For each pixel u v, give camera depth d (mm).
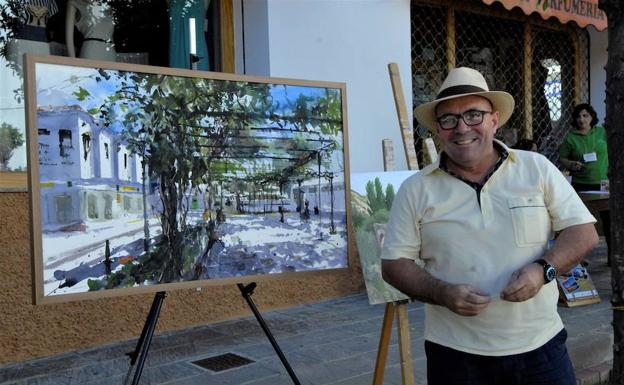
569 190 2098
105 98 2537
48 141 2406
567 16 7145
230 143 2855
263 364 3963
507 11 7684
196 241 2768
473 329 2080
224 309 5070
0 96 4367
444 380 2141
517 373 2049
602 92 8797
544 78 8461
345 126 3164
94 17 5031
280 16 5320
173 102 2699
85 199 2492
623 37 2812
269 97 2953
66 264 2453
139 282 2619
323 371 3820
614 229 2932
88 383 3695
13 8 4535
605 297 5703
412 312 5254
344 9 5707
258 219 2932
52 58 2402
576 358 4027
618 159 2875
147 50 5289
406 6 6152
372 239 3205
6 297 4070
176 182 2717
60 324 4285
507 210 2035
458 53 7480
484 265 2043
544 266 1950
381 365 2979
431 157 4797
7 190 4062
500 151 2160
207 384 3619
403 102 4605
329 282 5742
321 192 3105
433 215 2107
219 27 5473
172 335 4648
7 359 4078
